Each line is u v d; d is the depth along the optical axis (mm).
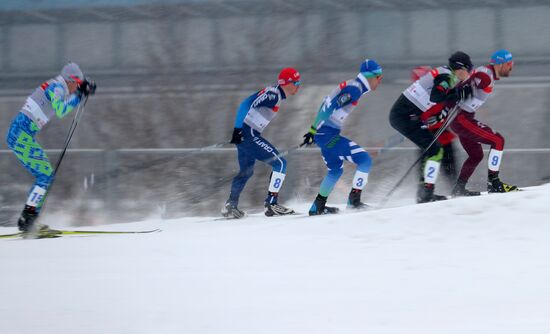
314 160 28375
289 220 21922
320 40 43250
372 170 28750
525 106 42781
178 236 20500
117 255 17953
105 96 38531
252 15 43094
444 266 15688
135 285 14922
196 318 12680
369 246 17844
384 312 12664
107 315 13023
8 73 47844
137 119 36938
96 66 44125
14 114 44812
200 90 37812
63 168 28859
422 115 23531
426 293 13680
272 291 14141
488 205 19500
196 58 40969
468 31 47031
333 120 23188
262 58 41031
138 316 12883
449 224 18922
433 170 23344
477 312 12484
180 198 28984
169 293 14250
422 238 18312
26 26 48000
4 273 16344
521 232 18125
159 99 37219
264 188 30047
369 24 45312
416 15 46531
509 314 12328
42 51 47500
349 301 13367
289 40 42906
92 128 37562
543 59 45812
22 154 21750
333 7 44125
